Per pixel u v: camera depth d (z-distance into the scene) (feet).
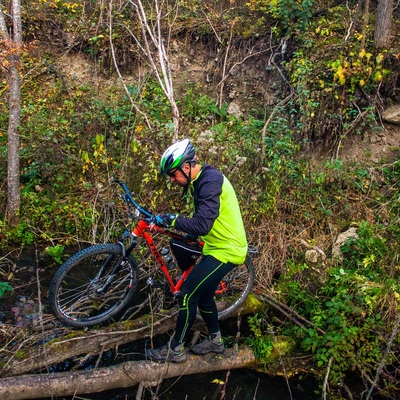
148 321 13.66
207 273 11.53
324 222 17.93
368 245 16.24
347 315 13.99
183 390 12.43
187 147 10.92
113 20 24.91
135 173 19.17
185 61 25.07
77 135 20.63
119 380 12.04
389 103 20.71
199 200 10.99
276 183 18.31
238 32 24.32
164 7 25.55
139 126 20.15
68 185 19.25
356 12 21.63
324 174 19.21
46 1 25.23
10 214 17.58
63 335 12.94
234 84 24.17
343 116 20.75
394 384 12.83
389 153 20.57
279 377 13.19
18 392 11.23
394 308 13.92
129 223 17.92
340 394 12.73
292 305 15.11
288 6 22.79
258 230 17.40
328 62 21.07
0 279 15.70
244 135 20.70
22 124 21.07
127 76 24.85
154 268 16.02
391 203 18.47
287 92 22.67
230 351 13.23
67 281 14.51
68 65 24.68
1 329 13.23
